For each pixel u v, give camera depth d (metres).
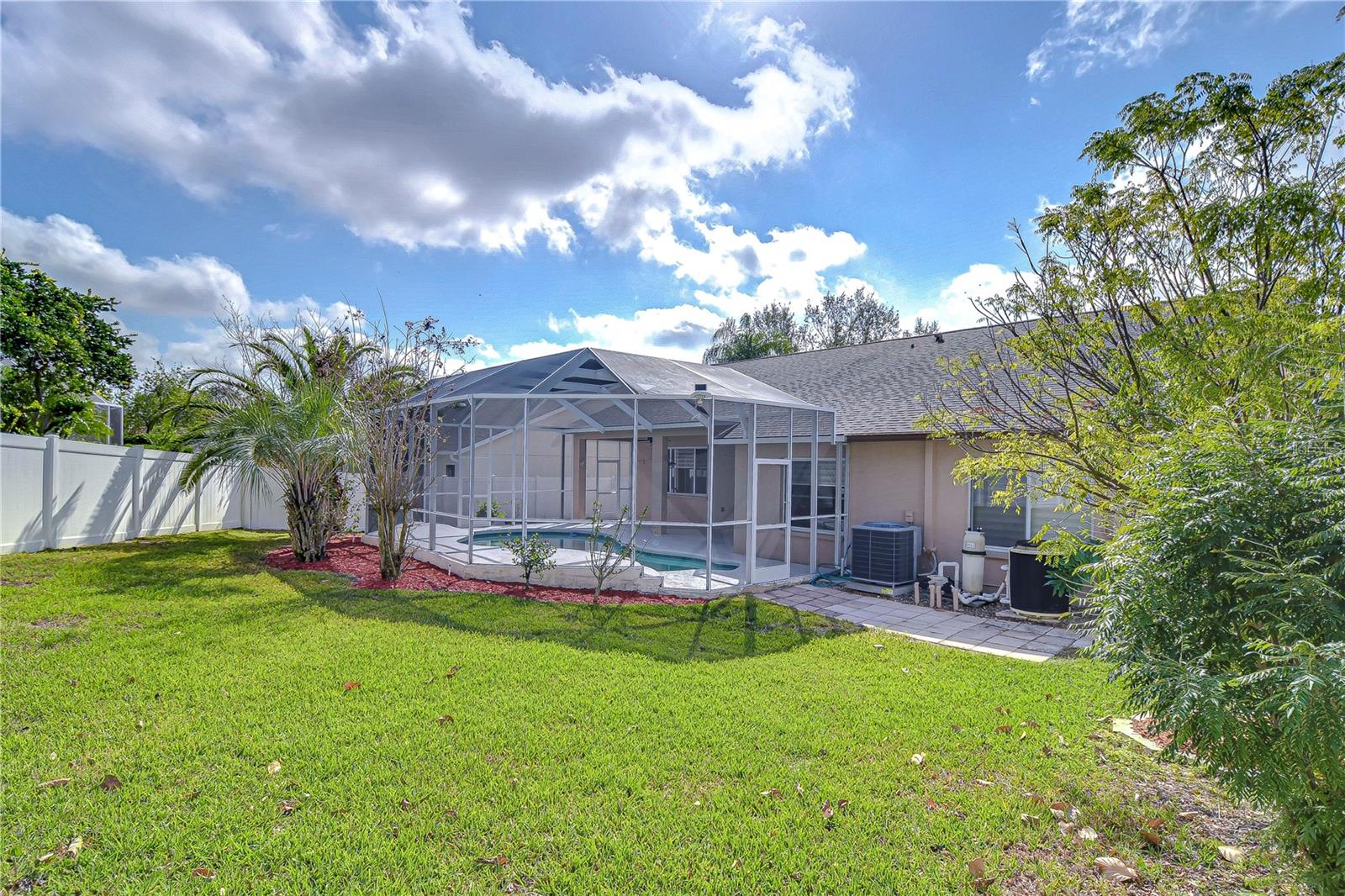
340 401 11.38
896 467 12.30
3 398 17.05
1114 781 4.26
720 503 16.83
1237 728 2.66
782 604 9.84
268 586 9.53
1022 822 3.73
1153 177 5.57
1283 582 2.68
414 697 5.44
